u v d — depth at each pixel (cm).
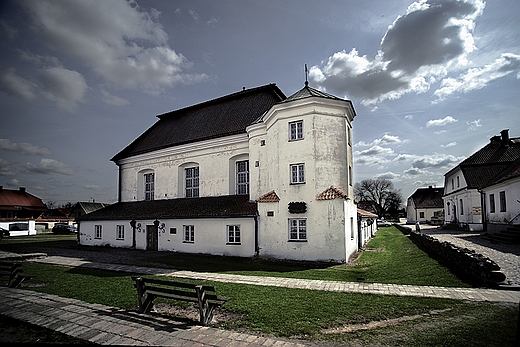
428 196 8344
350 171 2033
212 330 725
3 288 1198
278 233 1866
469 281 1056
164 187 2861
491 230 2553
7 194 6562
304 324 746
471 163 3653
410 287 1049
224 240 2078
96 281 1307
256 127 2161
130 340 682
